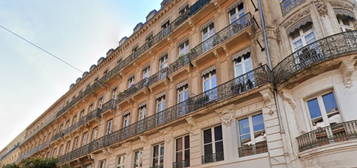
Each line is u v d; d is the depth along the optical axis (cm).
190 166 1259
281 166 938
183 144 1377
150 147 1542
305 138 916
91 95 2645
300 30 1134
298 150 929
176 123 1402
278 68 1076
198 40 1648
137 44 2355
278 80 1059
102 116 2223
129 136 1677
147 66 2041
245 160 1055
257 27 1284
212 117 1269
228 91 1237
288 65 1036
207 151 1241
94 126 2327
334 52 914
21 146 4406
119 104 2006
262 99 1102
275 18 1268
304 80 985
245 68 1291
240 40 1330
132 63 2133
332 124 884
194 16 1695
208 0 1662
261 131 1082
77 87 3294
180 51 1794
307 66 937
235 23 1392
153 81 1791
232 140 1138
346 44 909
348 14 1074
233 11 1527
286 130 986
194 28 1723
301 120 963
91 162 2072
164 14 2142
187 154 1329
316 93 948
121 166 1731
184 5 1959
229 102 1184
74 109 2947
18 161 3972
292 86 1029
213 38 1480
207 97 1324
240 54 1334
